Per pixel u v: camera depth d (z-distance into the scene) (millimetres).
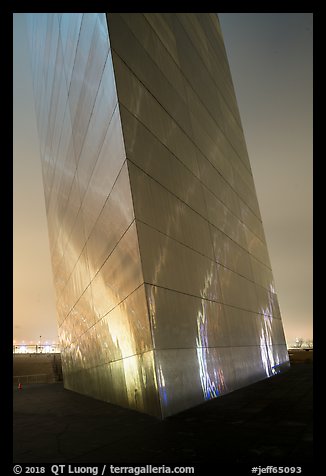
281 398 7754
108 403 9438
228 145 16672
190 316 8453
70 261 14281
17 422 6859
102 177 9125
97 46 8930
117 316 8703
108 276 9258
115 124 7926
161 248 7879
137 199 7438
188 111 11820
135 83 8648
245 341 12422
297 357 29859
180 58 12344
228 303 11562
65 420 6809
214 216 12133
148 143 8500
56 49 13961
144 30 9914
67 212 13961
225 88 19062
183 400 7070
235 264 13531
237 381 10523
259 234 19375
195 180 11023
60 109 13875
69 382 16328
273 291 19797
